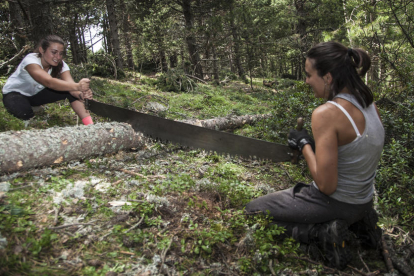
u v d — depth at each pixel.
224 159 4.63
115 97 8.38
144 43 18.42
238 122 6.72
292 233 2.74
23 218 2.49
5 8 12.22
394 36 9.07
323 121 2.27
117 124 4.36
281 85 18.97
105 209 2.84
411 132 4.44
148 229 2.70
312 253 2.69
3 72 9.62
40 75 4.15
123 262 2.31
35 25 10.70
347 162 2.37
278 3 20.84
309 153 2.46
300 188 2.87
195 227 2.70
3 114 4.56
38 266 2.11
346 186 2.45
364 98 2.32
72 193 2.99
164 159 4.36
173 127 4.32
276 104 6.24
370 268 2.62
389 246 2.83
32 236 2.34
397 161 3.92
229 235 2.65
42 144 3.39
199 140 4.11
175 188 3.35
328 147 2.27
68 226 2.53
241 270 2.45
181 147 4.75
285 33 18.12
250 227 2.84
